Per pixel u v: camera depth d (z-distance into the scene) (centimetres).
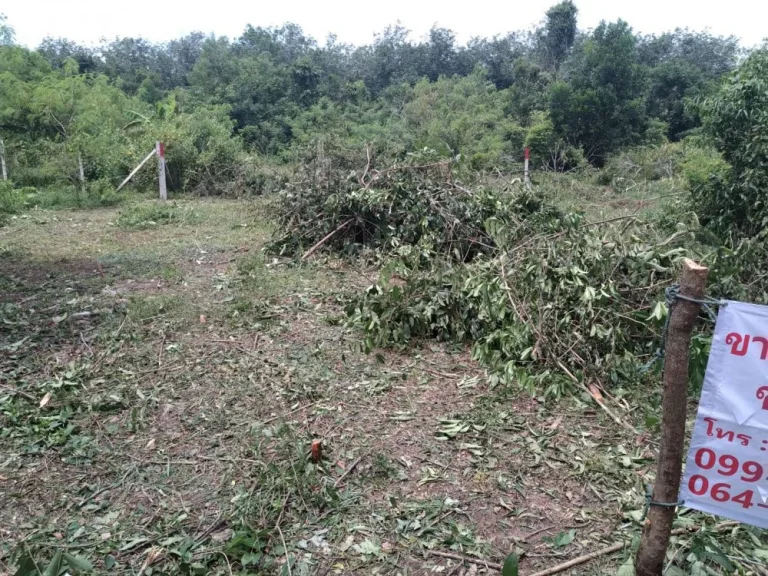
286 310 513
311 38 4844
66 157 1228
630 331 400
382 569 226
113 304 521
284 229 730
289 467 285
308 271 629
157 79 3650
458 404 354
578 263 412
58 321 480
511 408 348
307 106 2891
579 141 2075
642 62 3322
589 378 368
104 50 4388
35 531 246
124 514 258
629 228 486
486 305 419
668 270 401
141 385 377
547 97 2175
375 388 372
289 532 245
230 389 371
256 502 262
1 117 1431
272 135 2575
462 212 638
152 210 945
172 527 248
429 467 291
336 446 309
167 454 304
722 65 3259
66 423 332
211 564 229
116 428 326
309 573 223
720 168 665
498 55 4100
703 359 287
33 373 392
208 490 274
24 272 629
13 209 991
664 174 1494
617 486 274
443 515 256
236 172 1280
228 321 484
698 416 180
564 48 3444
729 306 170
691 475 185
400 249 570
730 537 236
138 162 1304
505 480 279
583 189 1185
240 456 299
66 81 1536
